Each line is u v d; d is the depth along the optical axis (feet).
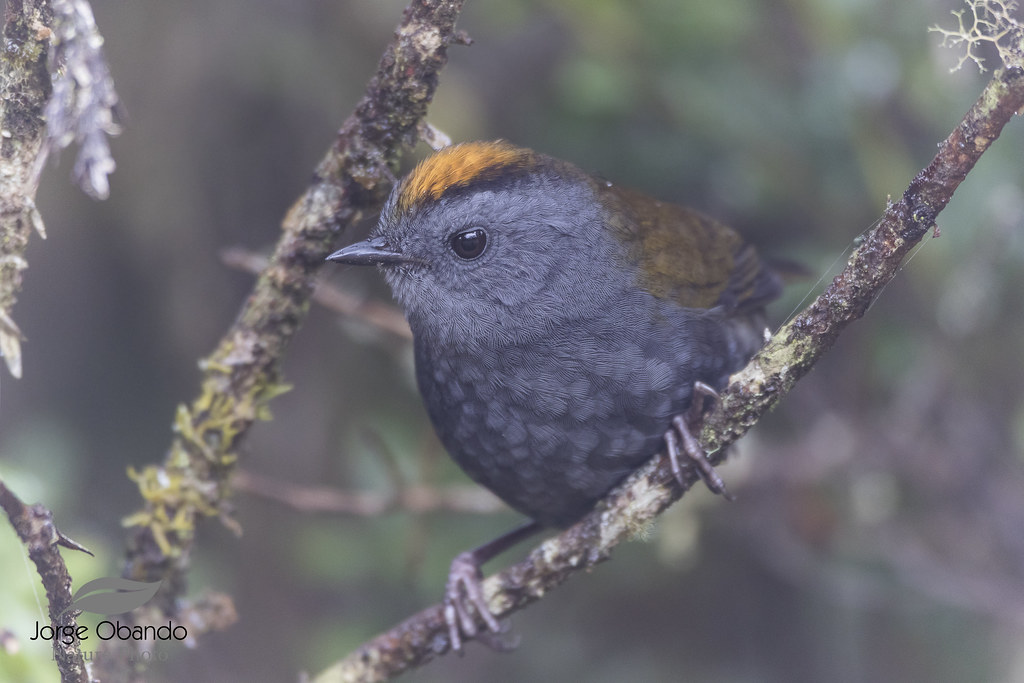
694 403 21.70
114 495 37.91
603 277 24.86
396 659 22.89
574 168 26.45
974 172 32.91
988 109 17.10
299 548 36.58
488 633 24.16
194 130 35.06
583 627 40.24
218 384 23.13
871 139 34.24
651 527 22.38
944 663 39.01
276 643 36.09
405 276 25.54
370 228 26.53
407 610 37.04
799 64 35.99
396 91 21.26
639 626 40.29
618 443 24.26
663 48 34.76
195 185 35.50
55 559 17.22
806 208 36.96
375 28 35.37
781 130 34.99
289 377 37.35
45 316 37.14
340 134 21.99
